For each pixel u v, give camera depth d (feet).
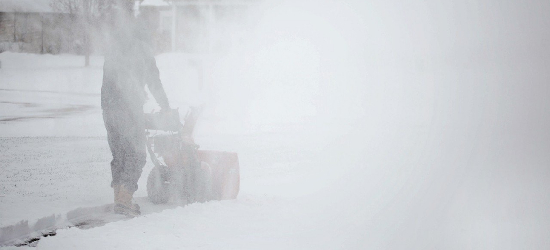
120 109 23.89
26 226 20.07
